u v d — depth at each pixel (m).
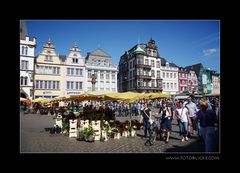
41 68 45.09
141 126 15.48
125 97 14.08
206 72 72.88
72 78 48.09
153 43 59.09
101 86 52.75
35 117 26.70
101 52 53.72
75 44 48.81
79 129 12.53
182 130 10.80
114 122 13.27
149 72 58.00
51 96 45.53
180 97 28.77
